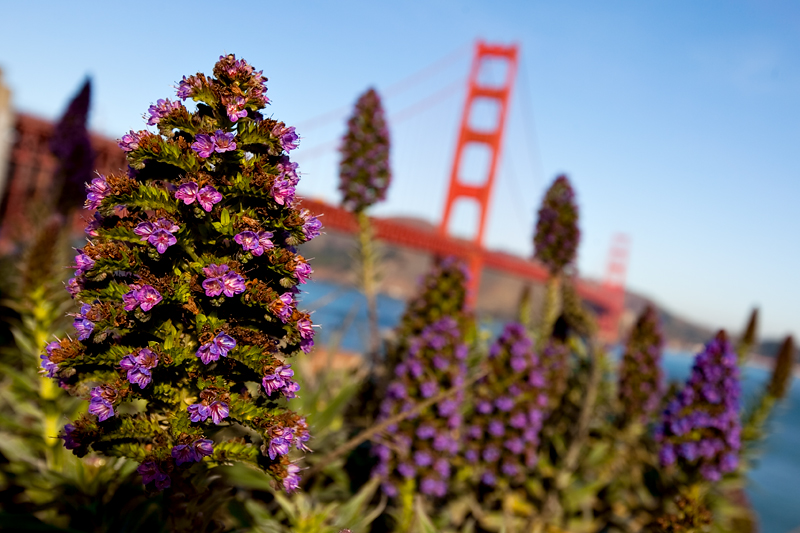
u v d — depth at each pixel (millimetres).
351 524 4184
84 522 3746
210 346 2369
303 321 2572
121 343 2475
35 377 4602
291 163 2627
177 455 2367
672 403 5957
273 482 2521
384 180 8742
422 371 5035
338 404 5992
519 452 5938
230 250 2572
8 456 4391
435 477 5027
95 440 2426
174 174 2584
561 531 6453
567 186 8984
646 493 7094
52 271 4727
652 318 8383
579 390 7711
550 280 9086
